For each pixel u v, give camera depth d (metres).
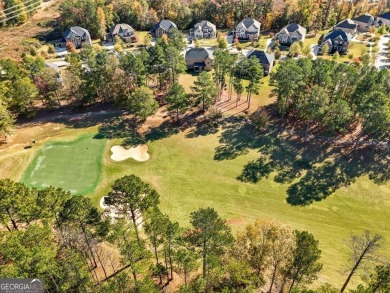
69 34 127.88
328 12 143.75
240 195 60.72
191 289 34.56
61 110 86.44
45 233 37.12
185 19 145.38
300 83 73.12
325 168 65.88
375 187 61.41
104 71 82.50
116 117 82.88
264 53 103.69
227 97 90.88
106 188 61.94
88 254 42.16
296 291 33.09
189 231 42.47
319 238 52.09
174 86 77.06
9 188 38.78
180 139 75.19
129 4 145.25
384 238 52.16
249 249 39.84
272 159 68.75
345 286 40.88
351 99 75.19
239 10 143.75
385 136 71.31
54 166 67.19
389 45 120.69
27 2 165.88
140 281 35.31
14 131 77.38
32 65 87.62
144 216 42.56
